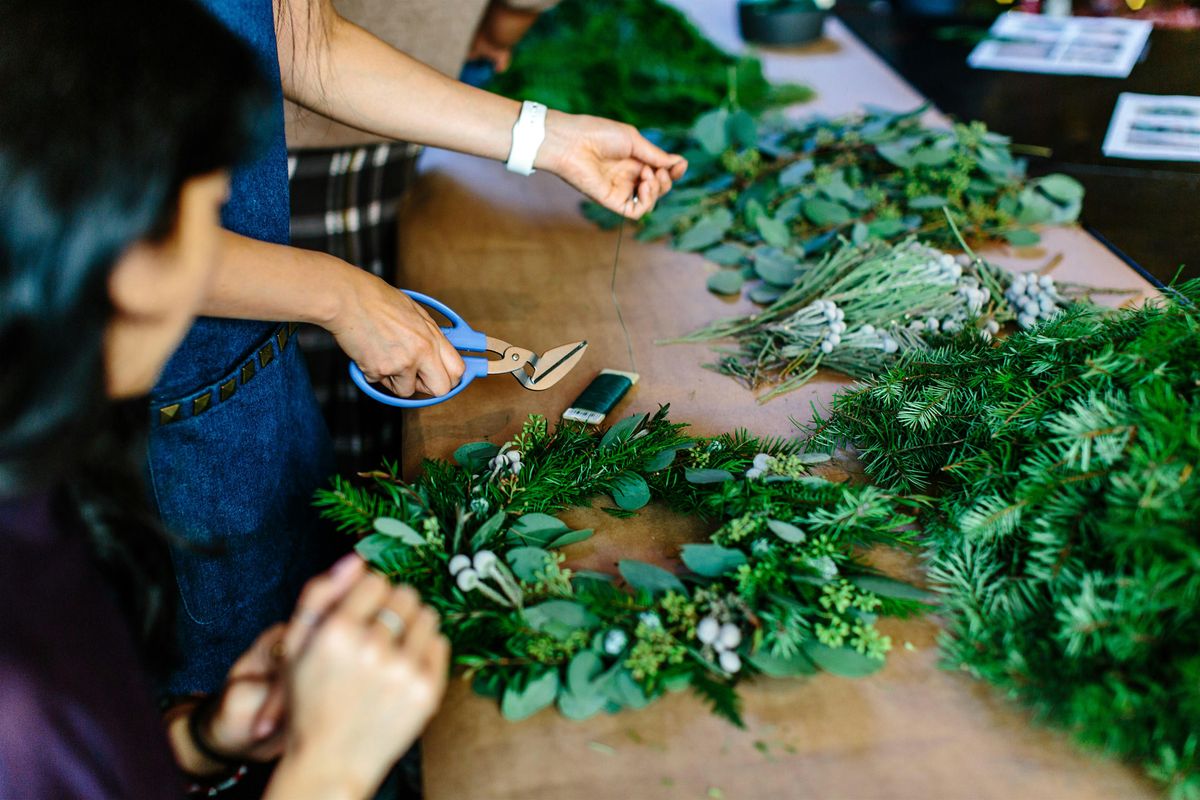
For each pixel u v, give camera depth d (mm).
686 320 1416
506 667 815
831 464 1090
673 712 794
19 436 565
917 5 2729
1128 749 706
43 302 542
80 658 606
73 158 529
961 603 852
